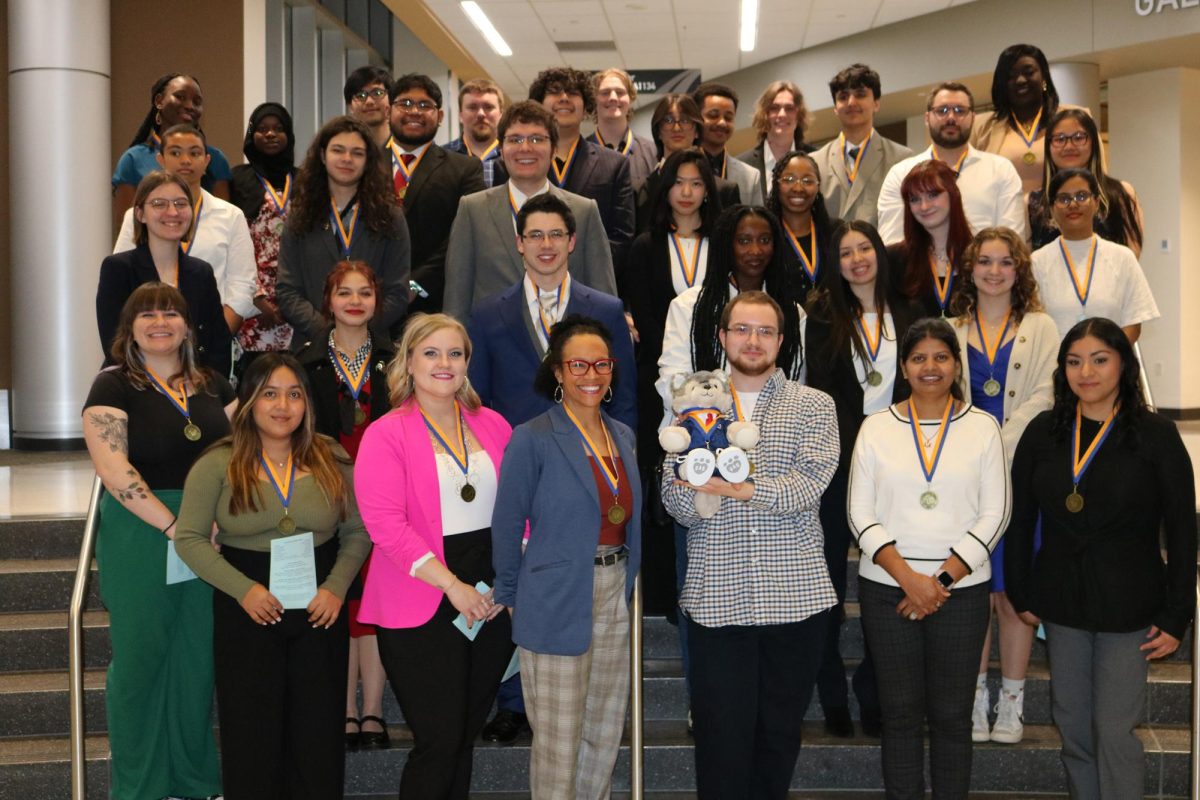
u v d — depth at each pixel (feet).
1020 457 12.43
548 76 17.48
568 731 11.16
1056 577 12.05
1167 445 11.75
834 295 13.41
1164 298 40.57
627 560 11.73
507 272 14.55
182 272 14.64
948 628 11.83
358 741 13.61
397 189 17.78
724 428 11.40
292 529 11.60
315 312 14.61
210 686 12.78
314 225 14.94
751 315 11.56
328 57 39.50
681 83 50.21
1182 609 11.64
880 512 12.18
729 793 11.62
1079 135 16.70
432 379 11.28
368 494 11.14
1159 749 13.41
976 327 13.62
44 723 14.40
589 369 11.19
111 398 12.30
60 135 27.86
